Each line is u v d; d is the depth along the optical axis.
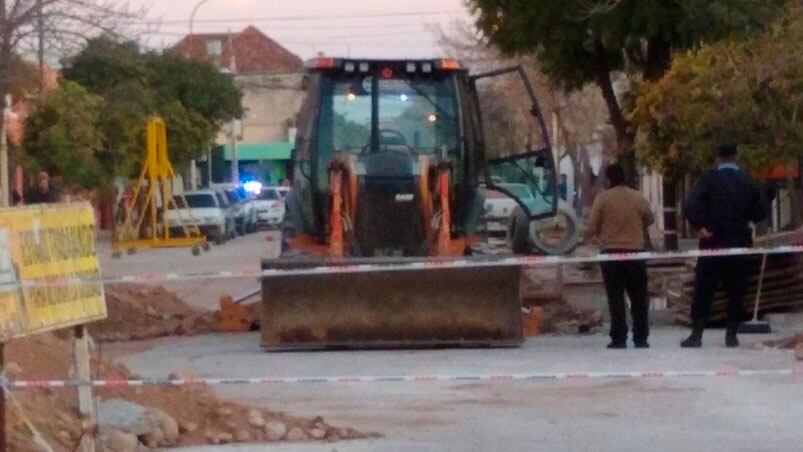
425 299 19.58
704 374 12.34
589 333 22.20
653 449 12.34
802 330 20.97
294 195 21.98
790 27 31.77
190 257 48.78
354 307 19.53
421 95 21.97
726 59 31.16
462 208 21.80
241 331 23.09
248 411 13.53
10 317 10.10
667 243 36.44
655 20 34.06
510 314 19.58
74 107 54.09
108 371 14.19
